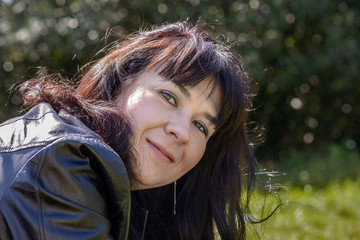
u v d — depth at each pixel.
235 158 2.53
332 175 7.49
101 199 1.72
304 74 8.80
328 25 8.77
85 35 7.60
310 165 8.02
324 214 5.16
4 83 7.87
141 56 2.13
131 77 2.09
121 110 2.04
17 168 1.64
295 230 4.57
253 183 2.66
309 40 8.91
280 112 9.30
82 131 1.72
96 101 2.07
